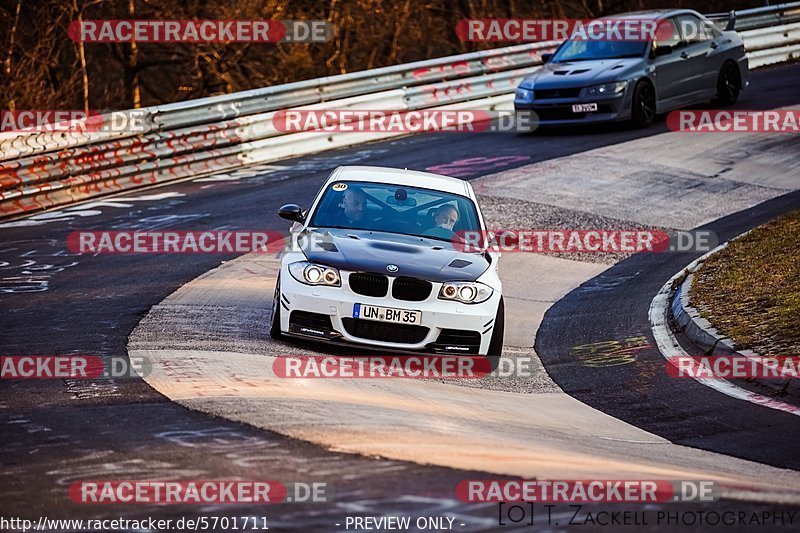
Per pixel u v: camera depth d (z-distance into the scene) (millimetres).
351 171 35594
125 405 22625
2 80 95750
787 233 44656
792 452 22484
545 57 73312
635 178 58688
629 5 130875
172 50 109750
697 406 26766
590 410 26625
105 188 57688
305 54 111000
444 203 34188
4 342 29781
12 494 16516
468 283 30047
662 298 39844
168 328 31812
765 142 65375
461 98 77312
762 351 30188
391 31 116688
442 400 25797
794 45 93688
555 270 45250
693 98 72000
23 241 46375
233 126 64438
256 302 36719
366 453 18812
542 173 59594
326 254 30359
